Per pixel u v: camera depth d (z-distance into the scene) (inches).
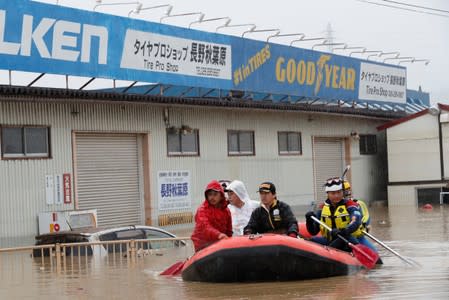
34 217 757.3
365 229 492.1
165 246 631.2
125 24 821.2
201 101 927.7
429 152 1269.7
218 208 428.1
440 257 511.8
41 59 733.3
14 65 709.3
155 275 462.9
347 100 1246.9
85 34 775.1
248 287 383.6
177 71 893.2
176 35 888.3
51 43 741.9
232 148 1028.5
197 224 429.1
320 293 356.5
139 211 891.4
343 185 466.9
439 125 1261.1
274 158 1102.4
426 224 861.8
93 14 783.1
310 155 1183.6
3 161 732.7
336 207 450.9
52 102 771.4
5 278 486.3
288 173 1130.7
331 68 1192.2
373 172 1352.1
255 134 1067.3
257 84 1028.5
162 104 885.8
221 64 959.0
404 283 382.0
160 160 910.4
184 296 364.2
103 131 836.6
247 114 1053.2
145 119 892.0
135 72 837.2
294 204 1139.3
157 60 864.9
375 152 1366.9
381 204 1317.7
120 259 567.2
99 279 456.8
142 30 842.2
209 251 402.6
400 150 1295.5
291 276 398.0
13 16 705.0
